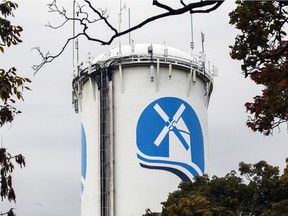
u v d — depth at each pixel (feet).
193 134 226.79
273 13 58.59
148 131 222.48
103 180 220.43
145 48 231.91
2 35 62.44
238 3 60.59
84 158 233.14
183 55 233.76
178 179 220.43
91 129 231.30
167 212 167.73
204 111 236.63
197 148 226.38
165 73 229.04
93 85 232.94
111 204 217.36
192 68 231.91
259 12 58.85
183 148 223.10
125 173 220.64
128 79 228.22
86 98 235.81
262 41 59.57
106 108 226.58
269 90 60.54
